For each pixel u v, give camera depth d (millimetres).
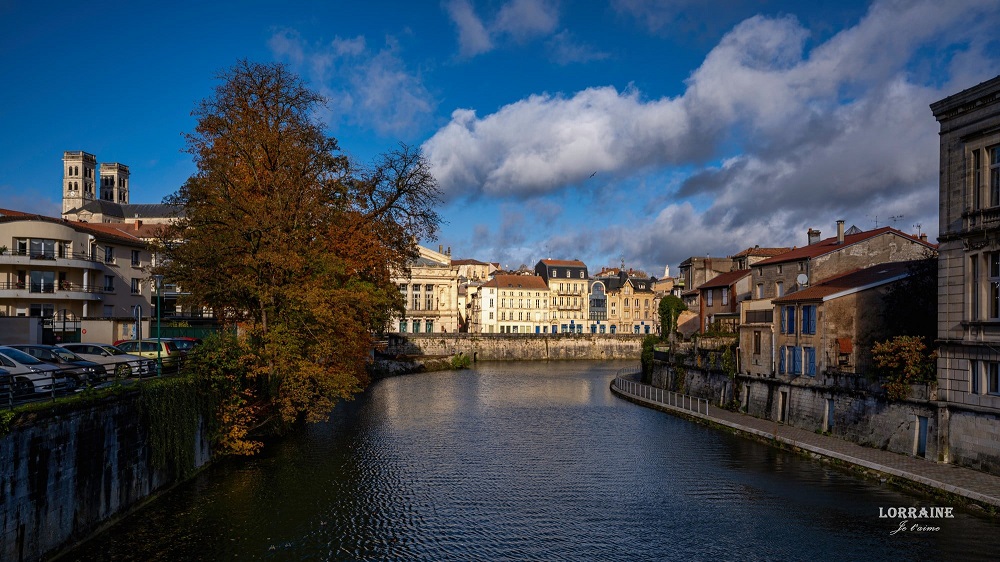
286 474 27594
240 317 35312
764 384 38656
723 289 62312
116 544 19422
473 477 28094
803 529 21453
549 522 22578
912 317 32188
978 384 23562
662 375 56375
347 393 32656
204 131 32219
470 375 77625
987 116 22844
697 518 22844
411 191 36406
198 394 26375
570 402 51625
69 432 17594
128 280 53688
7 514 15000
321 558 19359
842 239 50438
